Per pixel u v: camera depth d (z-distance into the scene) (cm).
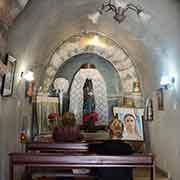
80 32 418
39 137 399
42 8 284
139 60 404
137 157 234
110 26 387
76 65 431
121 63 426
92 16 361
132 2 297
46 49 390
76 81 429
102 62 432
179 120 283
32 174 282
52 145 294
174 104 296
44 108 412
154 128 377
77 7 324
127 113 398
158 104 353
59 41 414
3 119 248
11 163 233
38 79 404
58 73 427
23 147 339
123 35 393
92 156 236
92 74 430
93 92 427
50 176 276
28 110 369
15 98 291
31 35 301
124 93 425
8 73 248
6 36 237
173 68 294
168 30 286
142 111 400
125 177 255
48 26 332
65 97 425
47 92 416
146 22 316
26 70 326
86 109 423
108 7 330
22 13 253
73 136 330
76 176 272
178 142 287
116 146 250
